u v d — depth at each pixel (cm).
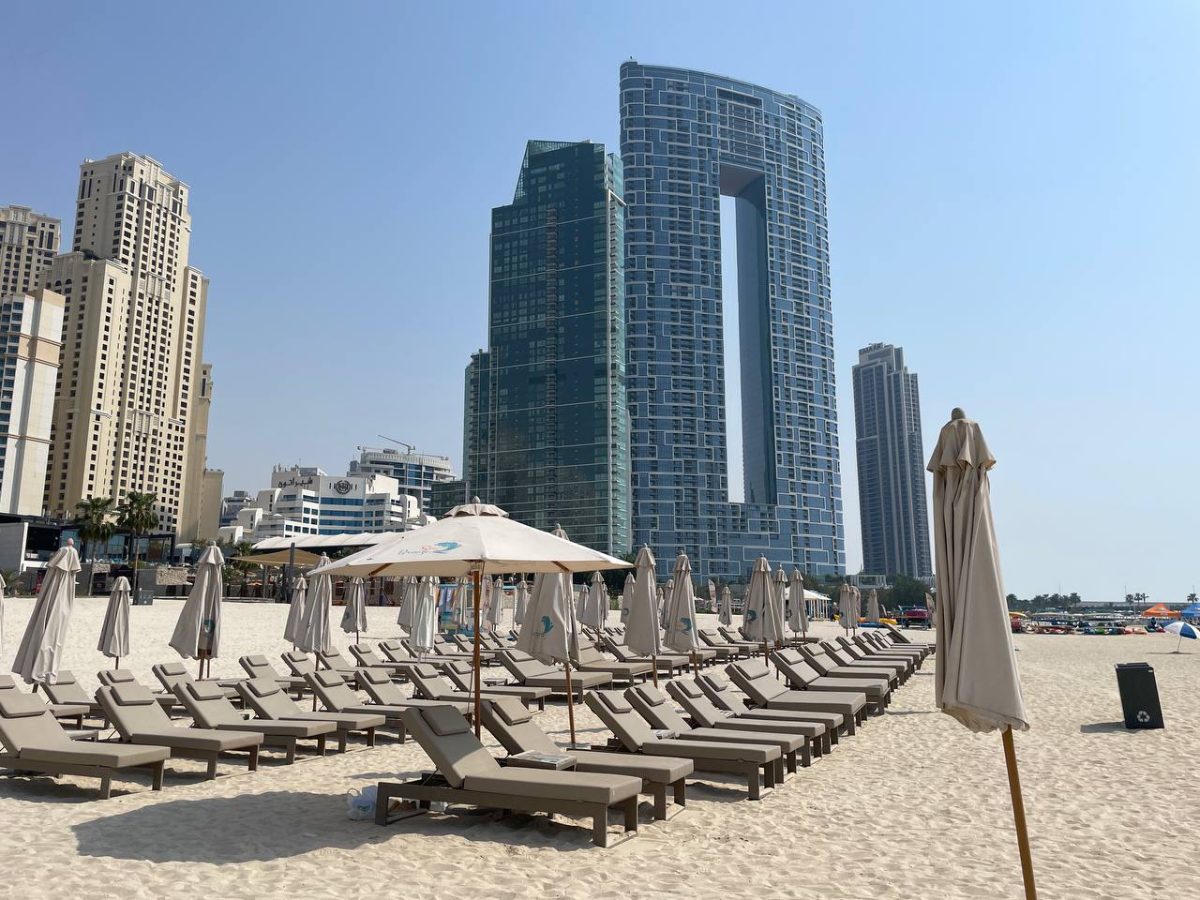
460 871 563
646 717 930
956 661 434
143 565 5944
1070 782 863
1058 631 5828
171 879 538
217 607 1525
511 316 15475
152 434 14350
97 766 757
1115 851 620
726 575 16050
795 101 19512
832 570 17775
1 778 831
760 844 639
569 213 15325
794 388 18188
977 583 437
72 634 2591
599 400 14575
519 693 1436
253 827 666
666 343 16512
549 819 695
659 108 17662
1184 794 805
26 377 12031
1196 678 2036
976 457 455
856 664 1734
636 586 1480
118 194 14488
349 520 18738
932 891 531
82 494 13162
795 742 864
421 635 2056
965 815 730
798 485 17688
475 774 654
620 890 530
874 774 911
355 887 528
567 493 14488
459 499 17962
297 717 1022
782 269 18662
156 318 14650
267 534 17888
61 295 12712
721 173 18650
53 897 500
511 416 15200
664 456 16050
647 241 16888
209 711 948
